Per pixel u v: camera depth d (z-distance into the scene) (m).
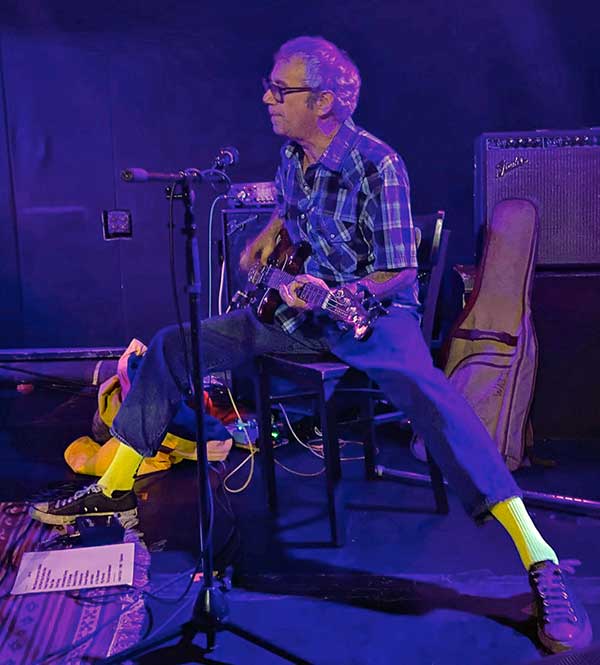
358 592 2.28
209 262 4.44
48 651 1.99
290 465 3.38
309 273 2.56
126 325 4.53
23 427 3.84
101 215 4.43
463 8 4.18
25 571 2.39
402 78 4.26
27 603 2.21
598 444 3.55
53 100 4.34
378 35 4.24
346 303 2.37
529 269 3.42
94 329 4.53
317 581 2.35
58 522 2.70
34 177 4.39
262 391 2.82
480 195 3.65
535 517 2.78
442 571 2.40
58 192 4.41
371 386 2.99
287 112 2.43
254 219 3.77
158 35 4.30
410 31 4.23
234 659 1.97
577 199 3.56
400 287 2.44
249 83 4.34
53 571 2.39
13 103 4.33
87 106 4.35
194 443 3.32
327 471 2.55
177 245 4.47
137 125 4.38
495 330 3.42
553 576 2.09
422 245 2.96
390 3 4.21
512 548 2.54
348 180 2.47
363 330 2.39
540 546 2.13
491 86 4.23
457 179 4.31
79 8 4.27
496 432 3.28
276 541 2.63
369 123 4.30
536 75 4.21
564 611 2.01
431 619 2.14
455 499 2.95
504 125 4.26
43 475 3.26
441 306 4.02
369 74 4.27
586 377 3.56
